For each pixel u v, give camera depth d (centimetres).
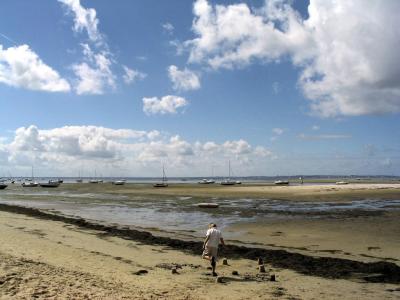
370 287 1382
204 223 3197
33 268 1296
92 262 1580
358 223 2989
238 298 1197
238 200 5619
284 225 2975
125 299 1053
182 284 1323
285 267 1672
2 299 962
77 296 1035
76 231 2666
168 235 2592
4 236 2153
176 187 10662
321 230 2703
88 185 13612
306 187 8988
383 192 6806
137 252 1952
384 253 1977
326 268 1639
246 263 1750
